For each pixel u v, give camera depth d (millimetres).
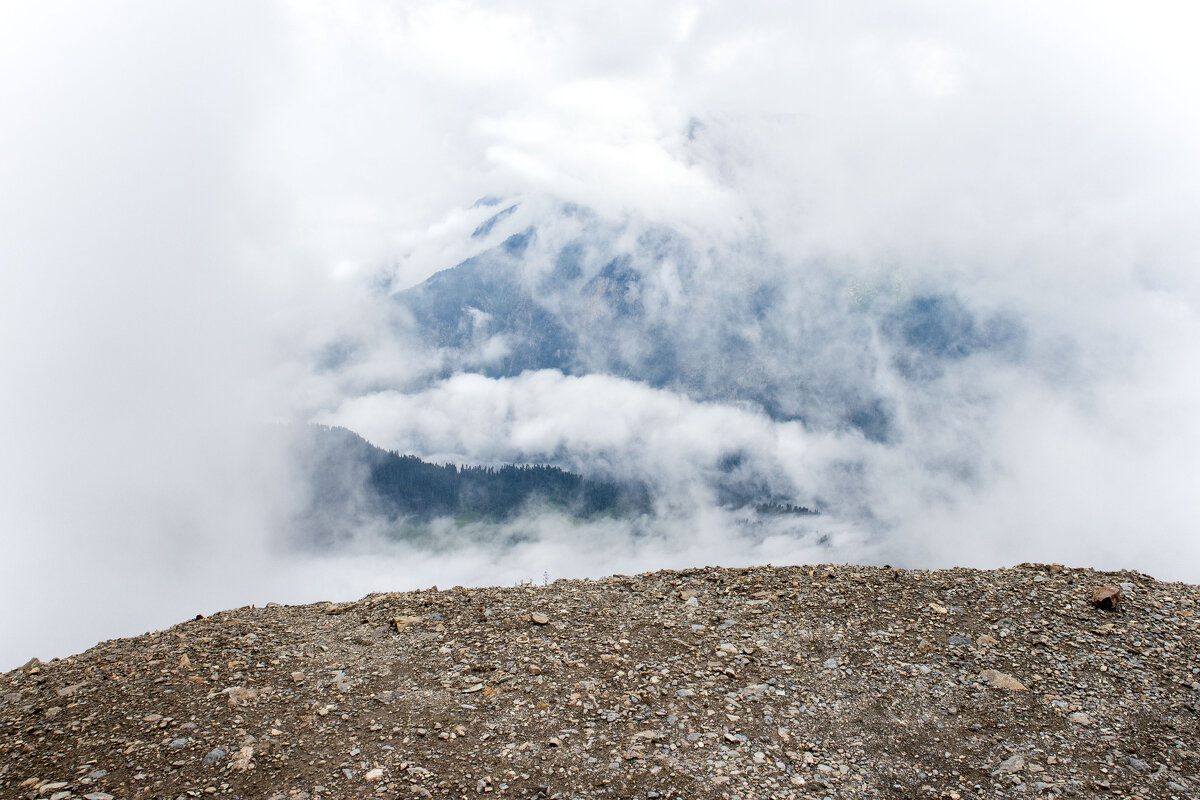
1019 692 10914
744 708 10789
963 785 9094
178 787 8805
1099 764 9297
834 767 9492
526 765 9453
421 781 9055
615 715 10578
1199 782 8883
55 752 9477
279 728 10117
